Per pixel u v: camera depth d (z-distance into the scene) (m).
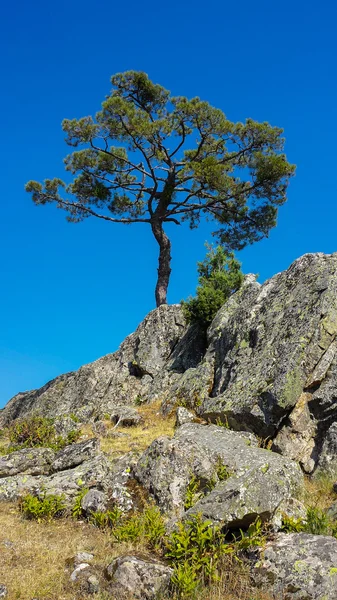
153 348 28.16
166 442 12.36
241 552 8.84
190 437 13.34
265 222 35.09
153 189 34.75
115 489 11.97
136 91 32.94
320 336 15.99
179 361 25.80
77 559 9.12
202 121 30.41
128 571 8.24
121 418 21.17
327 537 8.68
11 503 12.95
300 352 15.88
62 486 12.55
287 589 7.93
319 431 14.94
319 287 17.70
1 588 8.02
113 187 35.69
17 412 34.94
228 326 22.00
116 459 13.95
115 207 37.66
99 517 11.19
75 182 36.31
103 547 9.79
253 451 12.54
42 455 15.09
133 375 28.23
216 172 30.30
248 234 36.22
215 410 17.39
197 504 9.69
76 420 24.17
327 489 12.83
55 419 22.12
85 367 31.47
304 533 8.98
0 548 9.68
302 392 15.41
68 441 19.64
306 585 7.86
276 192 33.66
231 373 19.25
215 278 27.53
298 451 14.77
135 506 11.47
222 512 9.16
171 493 11.34
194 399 20.52
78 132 32.34
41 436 20.44
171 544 9.18
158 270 35.25
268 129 31.39
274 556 8.46
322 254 19.80
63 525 11.33
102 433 19.58
